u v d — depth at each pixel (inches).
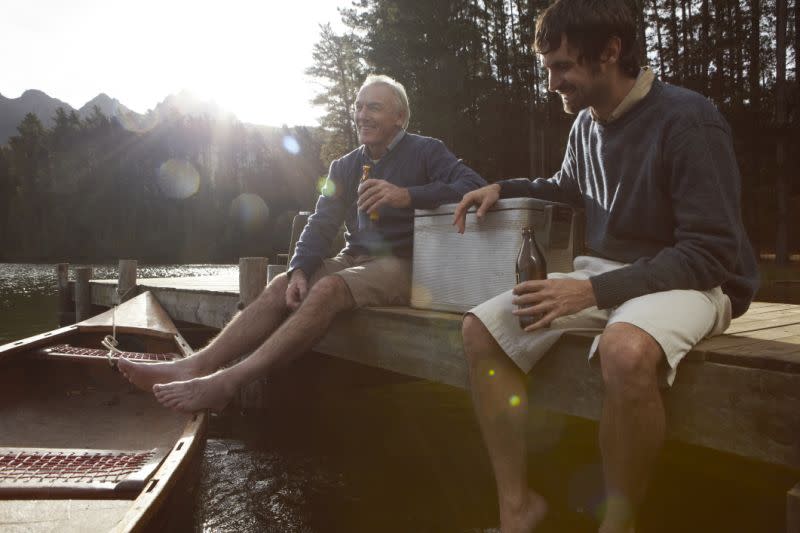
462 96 954.1
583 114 88.8
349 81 1304.1
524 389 77.9
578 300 68.8
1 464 81.8
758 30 812.0
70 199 2773.1
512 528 74.2
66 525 59.1
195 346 228.8
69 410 128.6
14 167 2967.5
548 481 120.4
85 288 301.7
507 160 964.0
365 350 117.1
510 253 95.0
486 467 130.6
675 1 857.5
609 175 79.9
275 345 103.3
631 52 74.2
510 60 1038.4
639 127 75.1
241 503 111.7
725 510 105.3
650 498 110.3
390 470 128.6
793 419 62.4
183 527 79.5
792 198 733.9
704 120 70.4
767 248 781.9
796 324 97.7
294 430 155.6
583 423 158.1
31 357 142.2
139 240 2748.5
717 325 75.2
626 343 63.3
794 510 53.0
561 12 74.6
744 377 65.9
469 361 78.0
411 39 952.9
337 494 115.9
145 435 116.1
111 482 75.6
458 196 111.3
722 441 67.9
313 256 117.6
